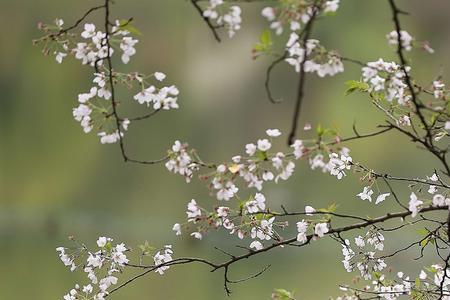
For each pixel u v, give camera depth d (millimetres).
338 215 4109
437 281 4809
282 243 4273
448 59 25531
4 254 15867
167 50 30219
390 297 4766
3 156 25938
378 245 4715
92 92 3877
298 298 11906
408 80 3572
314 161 3600
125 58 3881
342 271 13453
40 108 28672
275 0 3375
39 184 24031
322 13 3305
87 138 26500
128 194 22812
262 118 28766
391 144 23812
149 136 26766
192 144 28094
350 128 24375
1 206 22250
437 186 4832
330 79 27859
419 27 26719
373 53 28719
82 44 3912
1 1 30938
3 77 29797
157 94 3861
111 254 4715
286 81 28672
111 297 11656
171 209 21031
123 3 30250
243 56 29406
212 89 29547
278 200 19703
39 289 13219
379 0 28984
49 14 31266
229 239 16141
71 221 19938
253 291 12602
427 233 4672
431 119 3887
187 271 13680
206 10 3449
